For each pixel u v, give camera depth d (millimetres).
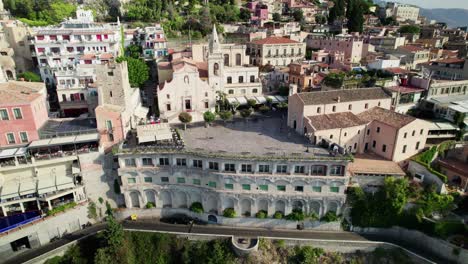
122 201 76875
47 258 66188
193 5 186000
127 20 176250
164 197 75812
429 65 116125
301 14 199000
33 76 111125
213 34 97812
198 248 69312
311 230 73438
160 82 104000
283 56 131750
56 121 79688
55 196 69625
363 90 87938
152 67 125000
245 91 107250
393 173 71125
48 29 124312
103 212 76188
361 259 68312
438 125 84562
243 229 73312
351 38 140375
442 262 66750
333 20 189625
